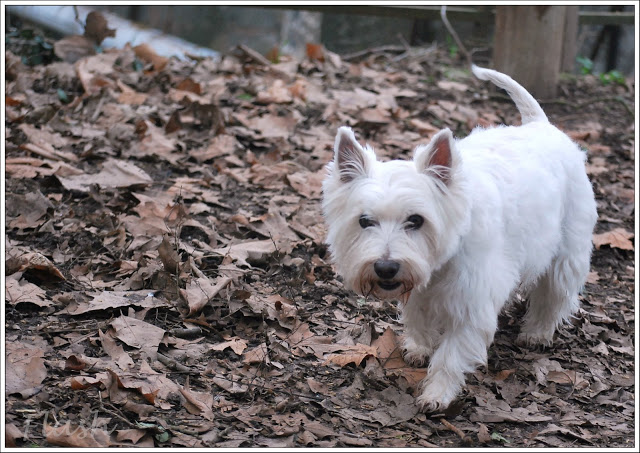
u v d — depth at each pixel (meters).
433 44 3.58
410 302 1.56
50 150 2.03
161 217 1.82
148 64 2.80
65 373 1.45
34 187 1.91
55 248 1.73
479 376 1.59
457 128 2.52
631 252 2.02
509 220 1.54
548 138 1.65
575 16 3.38
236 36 5.12
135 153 2.08
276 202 1.98
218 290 1.63
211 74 2.76
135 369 1.47
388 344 1.62
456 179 1.45
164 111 2.29
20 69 2.53
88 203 1.88
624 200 2.22
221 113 2.24
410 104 2.66
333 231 1.49
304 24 4.40
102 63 2.58
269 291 1.70
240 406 1.44
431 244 1.44
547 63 2.87
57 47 2.73
